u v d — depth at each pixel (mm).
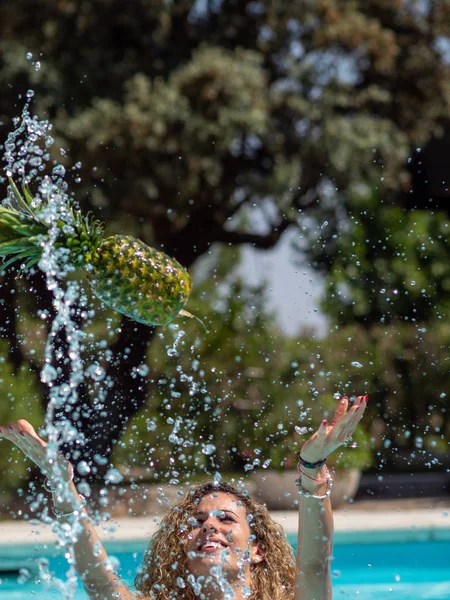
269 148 11438
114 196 10406
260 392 10031
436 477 10586
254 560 3014
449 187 13812
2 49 10336
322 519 2729
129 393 9594
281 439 9070
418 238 11961
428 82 12711
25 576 2818
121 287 2670
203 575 2924
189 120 10695
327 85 11977
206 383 10297
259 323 11266
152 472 9422
